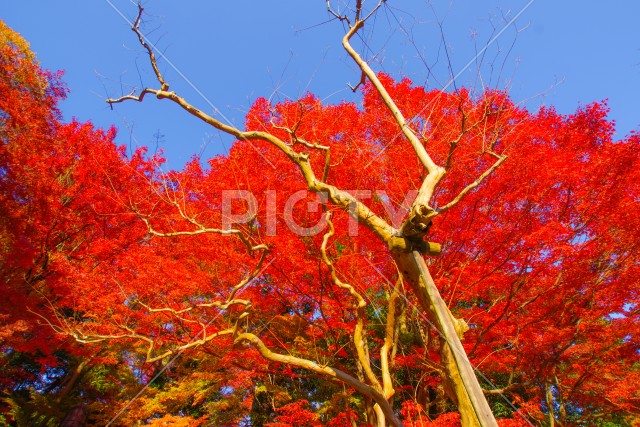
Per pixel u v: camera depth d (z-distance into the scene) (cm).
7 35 1147
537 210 940
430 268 942
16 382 1681
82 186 1192
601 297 925
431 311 486
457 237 931
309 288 992
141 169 1202
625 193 859
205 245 993
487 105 777
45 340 1020
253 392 1378
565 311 981
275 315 1152
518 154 921
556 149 998
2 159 1005
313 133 1005
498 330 956
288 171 1009
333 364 1011
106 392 1575
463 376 436
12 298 959
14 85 1133
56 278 1055
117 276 1059
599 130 1051
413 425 831
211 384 1339
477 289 943
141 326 1061
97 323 1037
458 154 917
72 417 1337
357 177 983
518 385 967
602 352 933
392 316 671
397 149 987
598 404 1017
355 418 1076
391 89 1049
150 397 1412
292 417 1045
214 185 1025
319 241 920
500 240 912
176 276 1018
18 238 1037
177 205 782
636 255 873
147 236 1164
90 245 1201
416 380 1150
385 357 648
